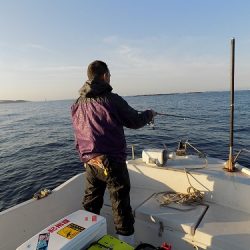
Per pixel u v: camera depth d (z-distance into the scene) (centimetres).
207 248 234
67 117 3988
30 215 272
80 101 241
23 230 263
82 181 331
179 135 1656
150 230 266
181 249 250
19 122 3562
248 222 252
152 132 1783
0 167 1152
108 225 304
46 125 2936
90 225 196
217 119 2541
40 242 179
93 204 252
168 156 347
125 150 238
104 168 228
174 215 263
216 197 288
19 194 802
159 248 207
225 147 1288
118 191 234
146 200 301
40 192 293
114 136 227
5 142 1892
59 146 1586
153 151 336
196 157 367
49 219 287
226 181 281
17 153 1452
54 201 296
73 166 1075
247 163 913
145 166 334
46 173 1005
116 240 194
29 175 994
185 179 310
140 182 339
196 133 1728
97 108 226
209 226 246
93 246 187
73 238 182
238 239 227
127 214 239
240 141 1412
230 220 256
